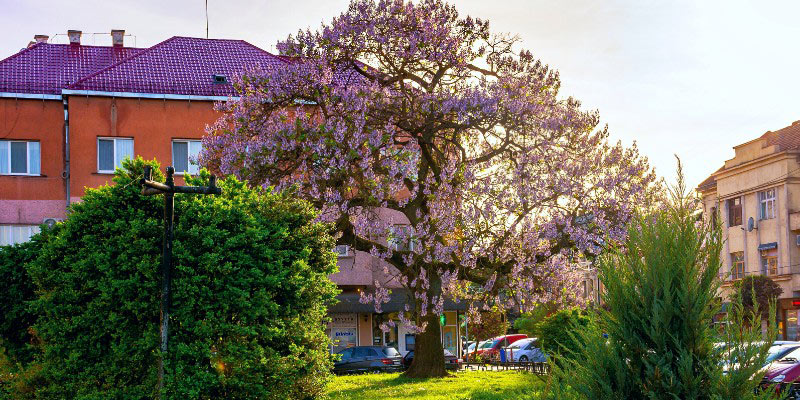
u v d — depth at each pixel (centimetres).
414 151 2391
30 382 1423
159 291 1306
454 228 2367
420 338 2591
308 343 1474
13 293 1573
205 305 1304
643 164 2409
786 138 5306
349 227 2394
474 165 2342
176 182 3125
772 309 636
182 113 3153
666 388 627
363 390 2180
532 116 2370
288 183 2236
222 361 1311
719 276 657
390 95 2394
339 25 2412
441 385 2234
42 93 3109
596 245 2338
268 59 3522
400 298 3769
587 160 2369
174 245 1316
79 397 1287
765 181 5072
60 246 1375
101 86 3112
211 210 1371
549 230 2342
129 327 1317
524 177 2314
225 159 2322
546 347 2403
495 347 4691
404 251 2466
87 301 1359
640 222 693
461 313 4156
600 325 686
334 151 2253
